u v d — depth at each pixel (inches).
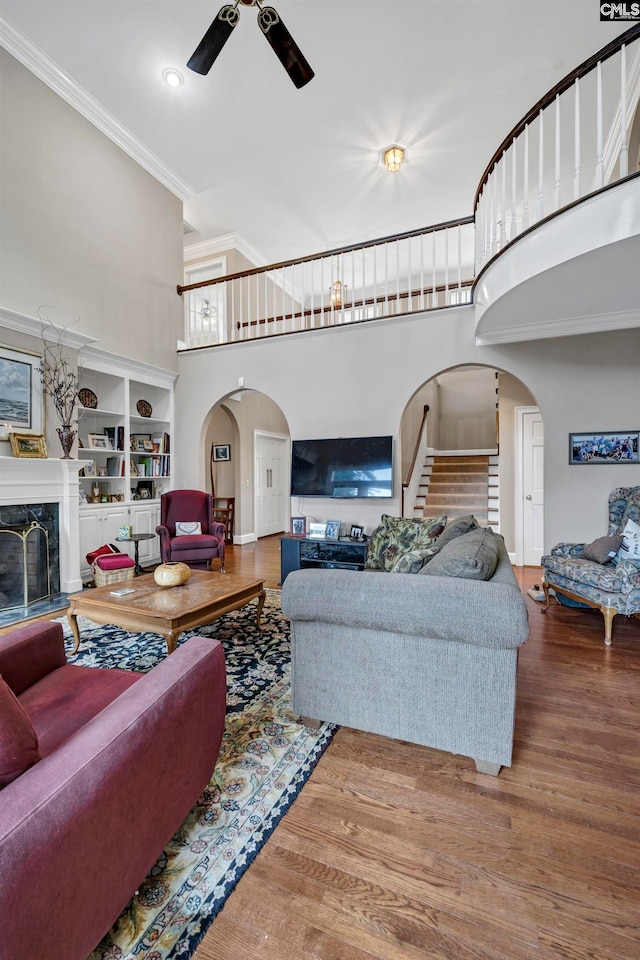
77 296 184.2
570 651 118.3
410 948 43.1
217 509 307.7
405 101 179.0
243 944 43.4
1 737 35.9
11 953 29.9
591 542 156.8
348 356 193.0
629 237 91.7
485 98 176.6
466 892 49.0
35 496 157.2
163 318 232.5
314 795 63.7
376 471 181.6
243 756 72.3
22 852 30.6
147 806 45.3
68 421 173.2
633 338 153.6
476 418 386.9
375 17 145.1
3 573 147.9
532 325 155.5
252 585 123.6
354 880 50.3
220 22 101.3
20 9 144.8
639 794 64.4
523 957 42.4
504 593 64.3
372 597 69.3
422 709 69.9
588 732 80.3
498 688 65.6
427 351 178.5
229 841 55.7
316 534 183.6
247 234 277.3
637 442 153.3
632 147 161.3
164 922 45.4
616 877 50.8
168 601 106.8
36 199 167.5
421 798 63.2
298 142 202.5
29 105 164.7
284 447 372.5
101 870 38.6
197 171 223.1
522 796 63.7
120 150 205.3
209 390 229.8
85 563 183.5
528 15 144.3
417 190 235.3
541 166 115.0
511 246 120.2
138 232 216.7
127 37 154.3
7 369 151.6
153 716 46.2
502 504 229.9
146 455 225.6
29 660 66.0
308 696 77.8
